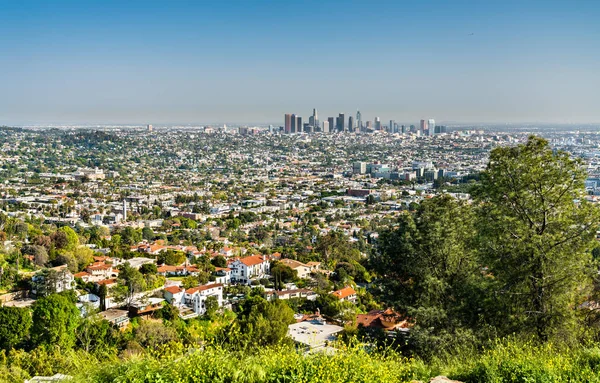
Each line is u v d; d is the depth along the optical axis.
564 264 20.92
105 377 13.06
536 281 21.42
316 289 72.06
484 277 23.83
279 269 80.38
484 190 23.55
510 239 22.00
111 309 56.97
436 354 20.08
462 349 19.34
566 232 21.44
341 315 50.06
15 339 42.00
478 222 24.05
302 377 12.28
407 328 27.92
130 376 12.64
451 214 26.08
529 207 22.27
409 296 25.69
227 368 12.73
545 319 20.73
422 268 25.03
